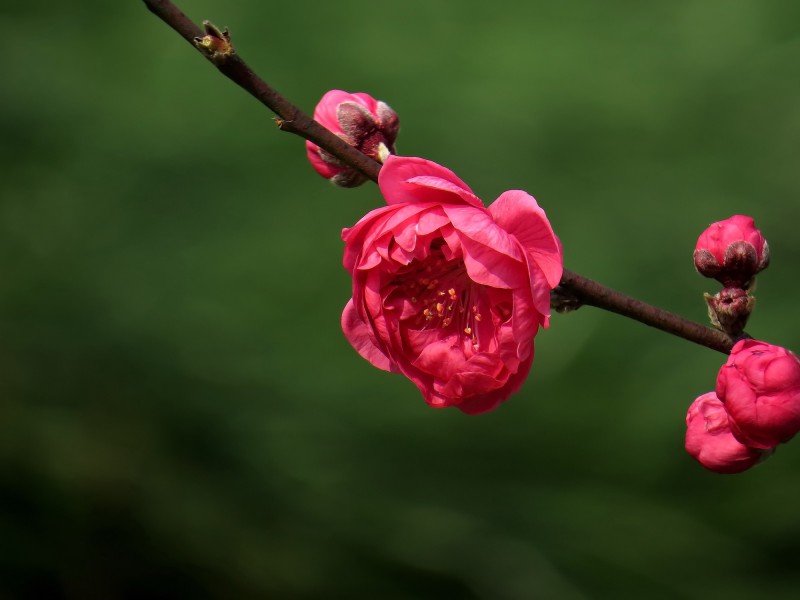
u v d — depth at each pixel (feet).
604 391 35.42
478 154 40.40
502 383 11.10
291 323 37.22
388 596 30.91
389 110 12.43
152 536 31.09
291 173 40.83
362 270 11.01
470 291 11.48
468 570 31.42
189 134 41.55
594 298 11.23
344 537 31.86
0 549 29.73
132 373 34.91
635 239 39.01
